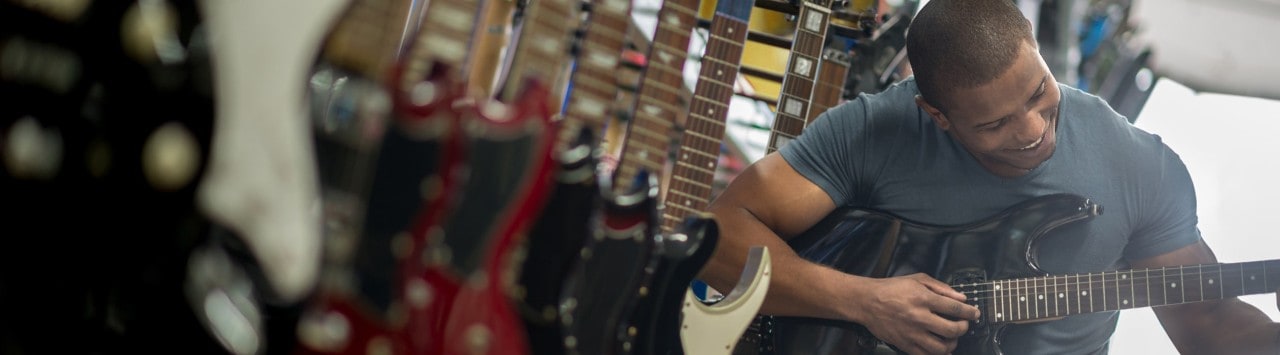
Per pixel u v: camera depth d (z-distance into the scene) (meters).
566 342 1.65
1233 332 2.53
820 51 2.59
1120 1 2.88
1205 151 2.99
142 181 1.06
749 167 2.58
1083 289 2.49
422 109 1.37
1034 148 2.47
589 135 1.69
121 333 1.07
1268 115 3.00
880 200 2.58
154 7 1.06
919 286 2.48
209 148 1.08
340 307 1.31
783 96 2.57
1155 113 2.96
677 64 2.15
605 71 1.93
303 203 1.15
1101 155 2.55
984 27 2.38
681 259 1.93
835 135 2.57
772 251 2.50
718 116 2.29
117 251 1.06
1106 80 2.89
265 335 1.17
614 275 1.85
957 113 2.44
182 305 1.08
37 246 1.04
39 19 1.02
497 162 1.44
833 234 2.55
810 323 2.50
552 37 1.76
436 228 1.37
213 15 1.09
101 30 1.04
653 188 1.89
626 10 1.95
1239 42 2.99
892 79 2.67
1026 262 2.49
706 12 2.63
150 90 1.05
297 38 1.13
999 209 2.53
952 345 2.48
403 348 1.34
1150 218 2.58
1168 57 2.94
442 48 1.63
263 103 1.11
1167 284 2.47
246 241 1.11
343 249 1.31
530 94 1.49
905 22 2.68
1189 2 2.99
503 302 1.46
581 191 1.66
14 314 1.04
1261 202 2.97
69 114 1.04
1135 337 2.87
